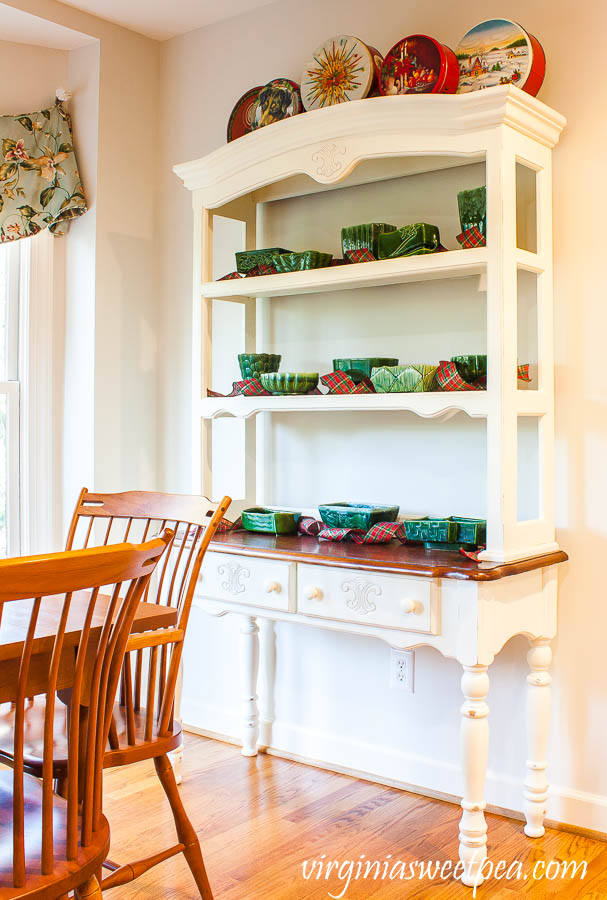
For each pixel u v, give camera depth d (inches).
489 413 88.0
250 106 115.0
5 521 127.4
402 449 110.3
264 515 110.5
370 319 113.0
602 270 93.9
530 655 93.7
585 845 92.7
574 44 95.3
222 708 127.6
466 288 104.3
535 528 92.1
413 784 107.7
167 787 76.4
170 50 133.5
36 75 127.0
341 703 114.6
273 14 121.0
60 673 60.0
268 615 99.3
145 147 133.3
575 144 95.4
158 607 72.6
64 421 131.2
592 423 94.7
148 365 134.7
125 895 82.7
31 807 61.0
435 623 84.9
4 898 48.7
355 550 96.7
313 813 100.5
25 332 127.4
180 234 132.6
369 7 111.3
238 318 126.3
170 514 89.7
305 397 103.8
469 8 102.8
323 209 117.0
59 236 130.2
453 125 90.4
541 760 93.7
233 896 82.4
